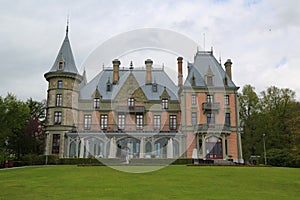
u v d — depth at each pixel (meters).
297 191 8.52
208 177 11.95
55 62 33.00
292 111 37.09
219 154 30.48
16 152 30.98
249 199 6.95
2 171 17.05
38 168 18.64
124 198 6.91
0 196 7.35
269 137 37.31
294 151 24.94
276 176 12.87
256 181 10.79
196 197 7.09
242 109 41.56
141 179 10.98
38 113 40.09
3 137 24.62
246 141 40.06
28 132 31.03
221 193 7.79
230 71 34.81
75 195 7.37
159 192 7.83
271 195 7.62
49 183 9.94
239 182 10.38
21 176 12.92
